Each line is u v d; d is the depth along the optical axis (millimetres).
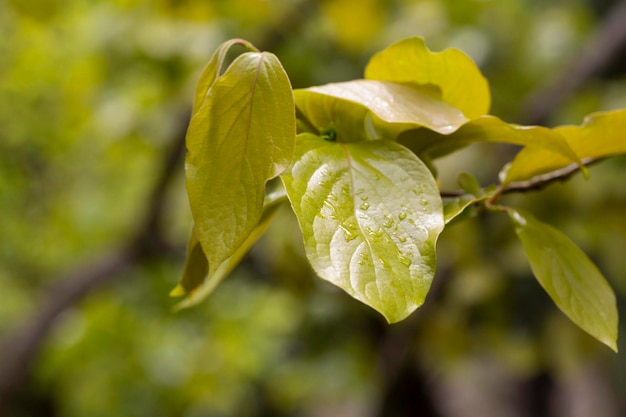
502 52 1841
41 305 1796
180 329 2098
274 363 2336
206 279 666
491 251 1591
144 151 1865
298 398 2389
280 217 1577
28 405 2242
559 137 586
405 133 616
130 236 1684
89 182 1992
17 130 1706
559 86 1639
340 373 2080
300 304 1717
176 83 1702
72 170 1900
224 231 542
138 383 2064
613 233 1553
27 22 1616
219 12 1608
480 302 1603
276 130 546
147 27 1687
